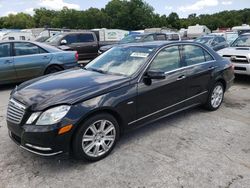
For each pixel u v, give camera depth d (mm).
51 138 3281
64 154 3432
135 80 4062
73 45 12961
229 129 4809
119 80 3967
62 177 3375
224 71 5695
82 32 13445
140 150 4023
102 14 81750
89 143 3617
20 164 3654
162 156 3854
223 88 5863
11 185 3221
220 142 4297
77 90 3619
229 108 5953
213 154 3916
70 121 3346
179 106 4828
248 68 7914
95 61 5008
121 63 4527
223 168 3557
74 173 3453
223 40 14477
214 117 5363
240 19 81375
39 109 3340
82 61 13344
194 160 3748
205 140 4363
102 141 3740
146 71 4211
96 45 13703
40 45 8266
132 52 4664
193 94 5078
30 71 7961
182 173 3445
